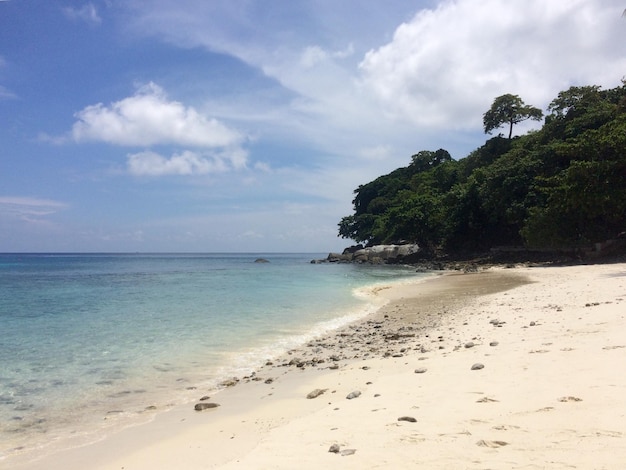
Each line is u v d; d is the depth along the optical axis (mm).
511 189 56031
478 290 27656
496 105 77812
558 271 35781
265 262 120000
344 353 12797
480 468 4145
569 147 44906
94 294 31344
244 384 10070
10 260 137000
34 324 18359
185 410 8375
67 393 9555
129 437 7027
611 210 40406
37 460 6258
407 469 4332
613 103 59188
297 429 6191
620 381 6293
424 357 10461
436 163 121938
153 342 14812
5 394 9492
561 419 5164
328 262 96750
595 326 10969
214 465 5398
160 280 46781
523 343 10250
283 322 18797
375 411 6621
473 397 6637
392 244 90500
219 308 23188
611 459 3947
